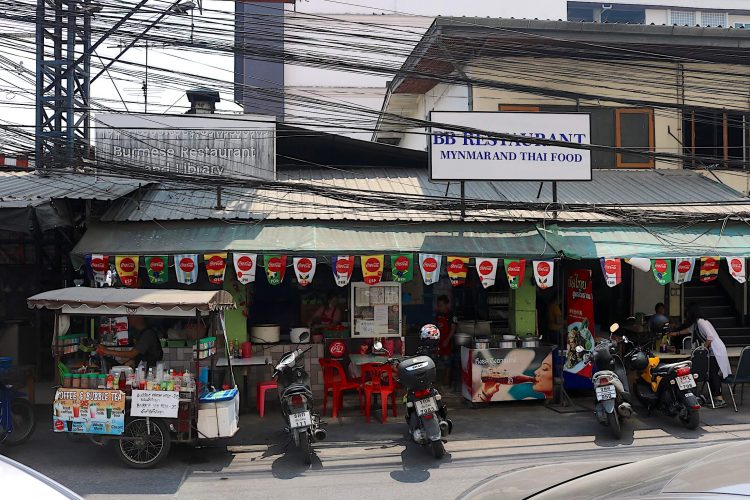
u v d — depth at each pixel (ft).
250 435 27.50
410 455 24.64
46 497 9.38
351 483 21.39
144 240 31.09
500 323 38.75
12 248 39.14
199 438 23.22
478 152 33.09
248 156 35.78
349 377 34.12
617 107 41.06
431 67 41.81
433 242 31.99
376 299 34.63
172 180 32.37
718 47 40.14
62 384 23.38
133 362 26.63
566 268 39.06
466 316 39.09
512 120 33.30
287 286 37.63
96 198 30.83
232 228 32.07
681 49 40.65
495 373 32.19
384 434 27.68
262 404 30.68
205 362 29.30
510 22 38.60
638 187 38.96
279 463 23.70
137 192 35.17
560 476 12.98
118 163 33.30
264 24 39.65
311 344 34.09
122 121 35.32
